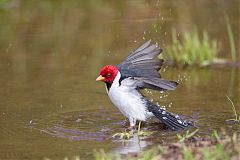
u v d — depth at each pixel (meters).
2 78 15.20
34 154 9.98
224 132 10.53
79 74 15.46
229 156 8.73
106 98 13.48
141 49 11.55
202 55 16.27
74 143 10.48
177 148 9.40
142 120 11.47
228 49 17.09
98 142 10.52
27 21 20.44
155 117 11.51
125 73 11.43
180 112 12.13
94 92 13.96
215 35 18.17
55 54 17.20
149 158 9.00
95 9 21.80
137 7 21.47
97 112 12.41
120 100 11.33
